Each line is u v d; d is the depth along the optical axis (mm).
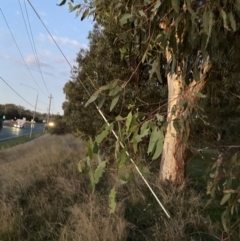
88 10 4195
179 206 6355
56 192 8062
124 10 3604
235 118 9266
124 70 9484
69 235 5668
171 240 5336
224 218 2549
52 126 46500
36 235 6094
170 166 7621
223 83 6293
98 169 2578
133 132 2537
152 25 3229
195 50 3098
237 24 3066
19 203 7457
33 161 12883
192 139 4434
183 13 2734
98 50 10961
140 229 5906
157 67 3162
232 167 2684
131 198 6832
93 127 11773
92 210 6172
